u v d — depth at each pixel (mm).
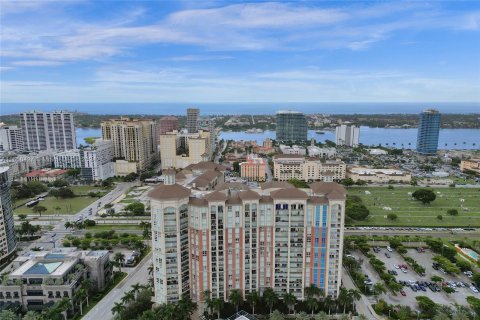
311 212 160250
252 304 160625
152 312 144625
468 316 153625
